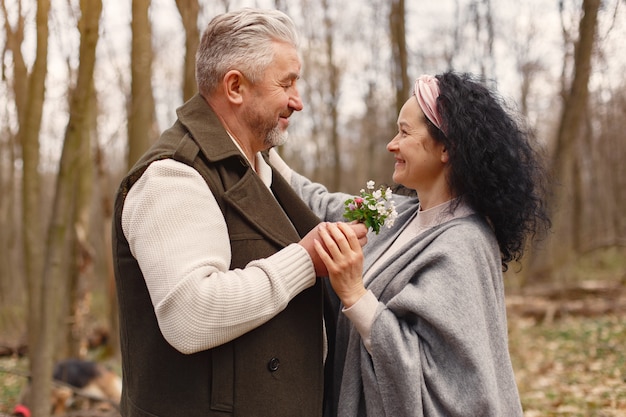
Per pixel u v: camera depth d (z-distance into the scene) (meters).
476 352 1.52
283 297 1.49
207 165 1.57
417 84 1.74
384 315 1.58
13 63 3.95
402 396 1.53
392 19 9.17
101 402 4.51
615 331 6.72
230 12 1.67
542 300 9.08
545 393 4.76
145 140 4.02
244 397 1.52
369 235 1.94
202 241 1.45
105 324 7.95
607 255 14.33
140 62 3.95
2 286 11.78
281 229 1.64
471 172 1.64
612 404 4.27
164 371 1.53
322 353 1.69
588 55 6.90
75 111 2.90
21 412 3.54
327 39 15.66
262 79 1.64
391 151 1.80
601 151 16.94
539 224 1.80
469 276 1.58
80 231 5.91
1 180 11.91
